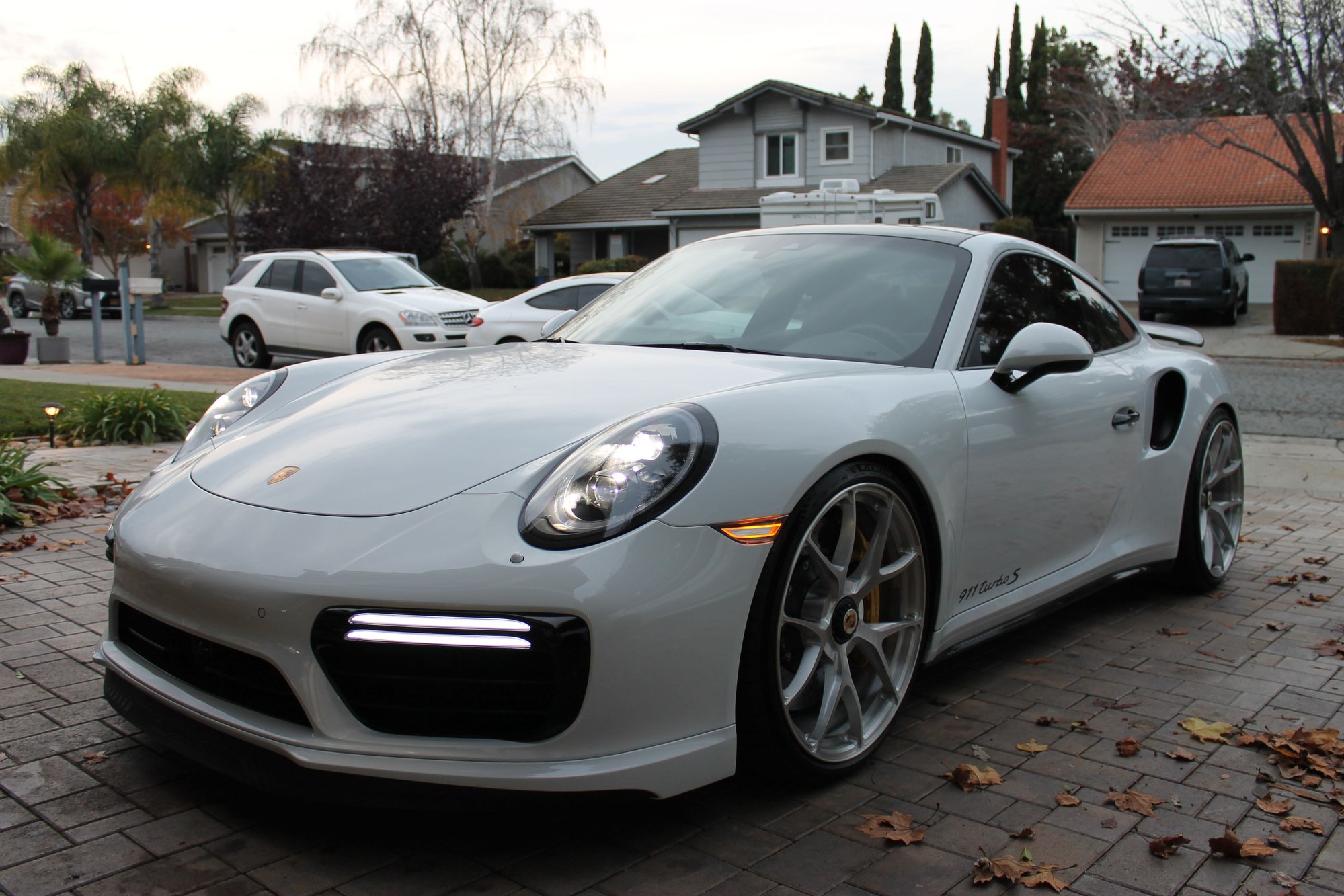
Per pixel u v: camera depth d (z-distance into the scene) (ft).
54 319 48.98
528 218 107.86
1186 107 72.84
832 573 7.51
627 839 7.00
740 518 6.73
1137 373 11.52
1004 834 7.14
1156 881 6.59
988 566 9.16
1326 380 40.68
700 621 6.57
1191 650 11.12
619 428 6.97
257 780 6.53
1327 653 10.96
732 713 6.86
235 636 6.52
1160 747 8.60
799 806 7.50
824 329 9.47
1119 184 91.91
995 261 10.23
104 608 11.61
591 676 6.24
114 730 8.57
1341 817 7.41
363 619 6.19
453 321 41.47
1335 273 57.52
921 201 48.08
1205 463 12.71
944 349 9.09
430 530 6.41
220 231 138.72
